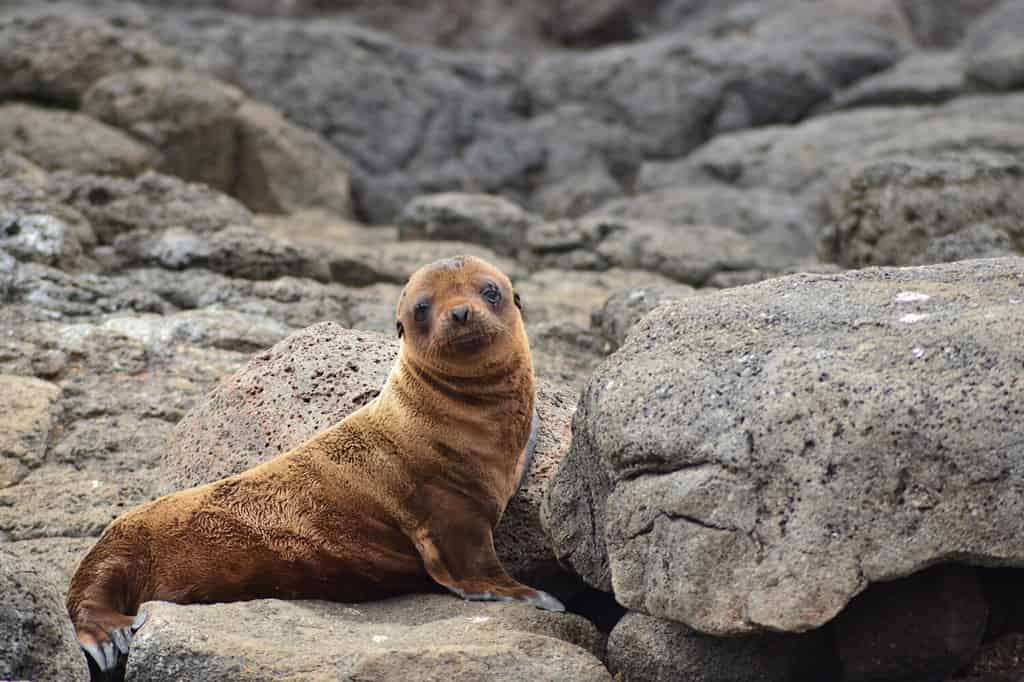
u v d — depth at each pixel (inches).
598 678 519.8
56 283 1047.0
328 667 521.0
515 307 643.5
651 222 1540.4
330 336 767.1
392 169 1999.3
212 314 1013.8
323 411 719.7
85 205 1261.1
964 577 523.5
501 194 2025.1
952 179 1216.8
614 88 2148.1
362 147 1993.1
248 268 1167.6
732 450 522.0
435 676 512.4
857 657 526.6
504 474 634.2
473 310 602.2
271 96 1980.8
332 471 634.2
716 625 510.6
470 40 2551.7
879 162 1268.5
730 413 530.6
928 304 567.5
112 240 1248.2
